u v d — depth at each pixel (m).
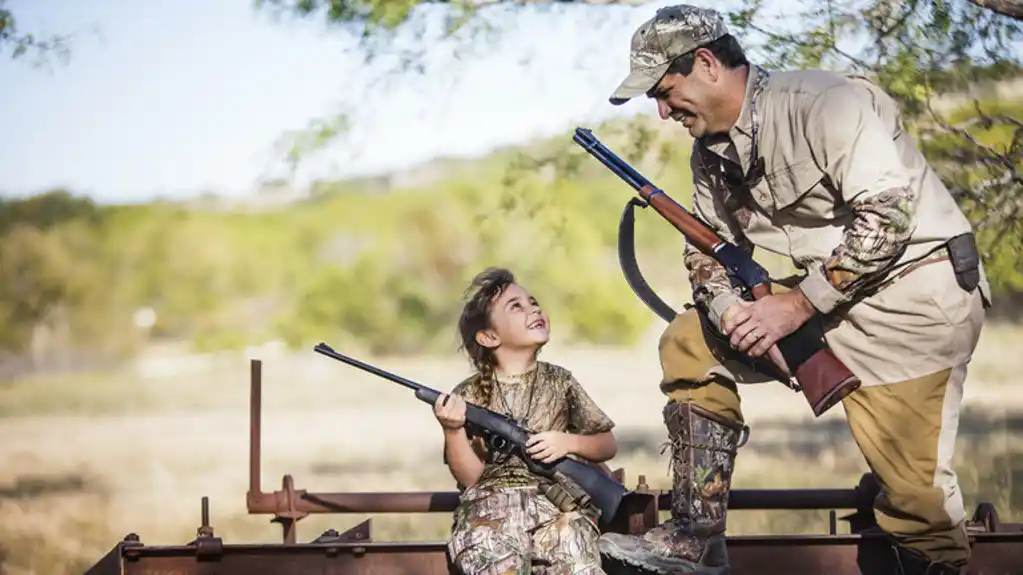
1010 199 7.77
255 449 5.84
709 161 5.04
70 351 29.17
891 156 4.49
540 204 10.11
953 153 7.92
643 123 9.52
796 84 4.64
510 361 5.34
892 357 4.74
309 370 25.00
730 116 4.74
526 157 9.98
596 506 5.04
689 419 4.99
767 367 4.98
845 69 7.84
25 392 22.64
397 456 14.41
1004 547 5.20
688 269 5.12
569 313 27.81
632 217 5.33
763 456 12.99
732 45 4.73
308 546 5.15
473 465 5.12
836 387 4.62
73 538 9.98
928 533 4.78
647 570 4.96
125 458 14.86
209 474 13.40
